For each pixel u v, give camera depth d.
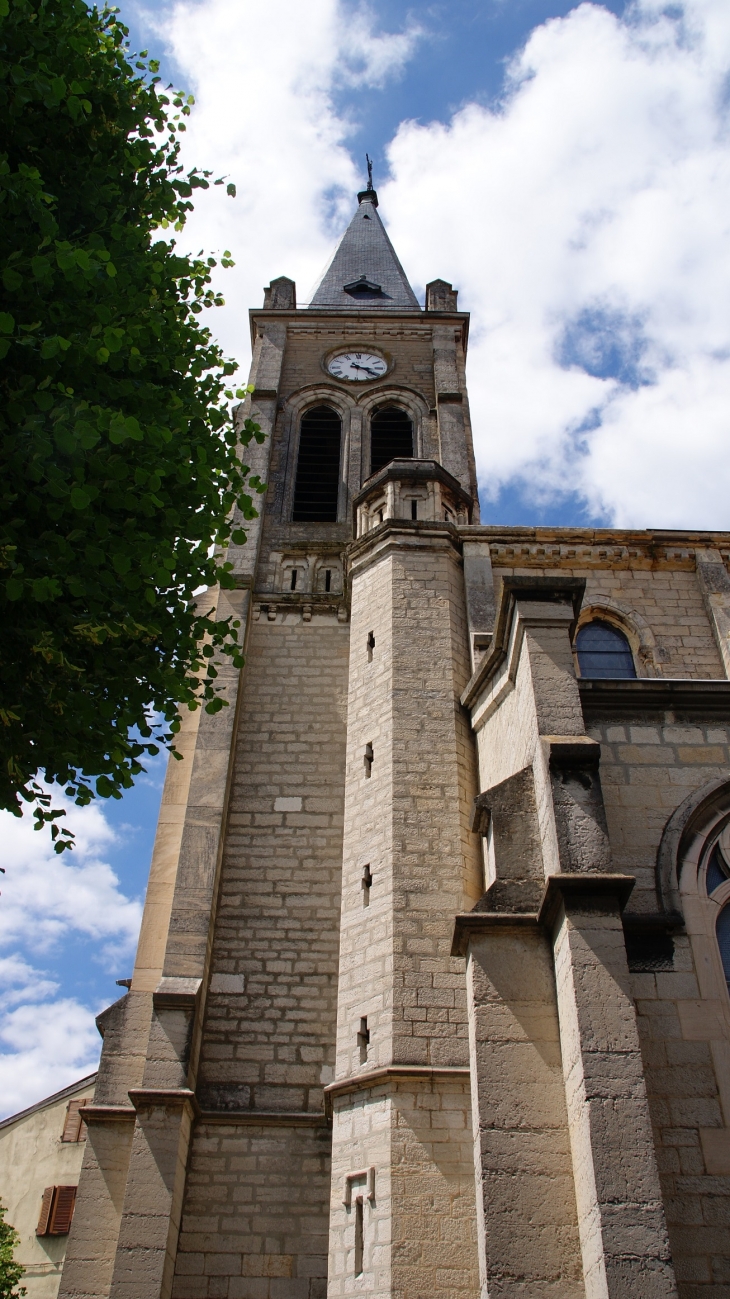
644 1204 9.36
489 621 21.45
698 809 12.44
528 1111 10.88
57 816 11.64
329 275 42.53
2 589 10.22
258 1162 16.00
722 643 22.88
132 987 17.75
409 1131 14.03
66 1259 15.02
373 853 17.52
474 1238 13.19
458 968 15.81
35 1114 28.58
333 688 22.62
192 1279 14.93
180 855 18.95
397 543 22.56
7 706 10.38
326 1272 15.14
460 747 18.58
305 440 31.64
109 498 10.98
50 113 12.55
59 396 10.55
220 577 13.00
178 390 13.45
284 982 18.08
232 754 21.06
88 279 11.02
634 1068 10.12
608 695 13.41
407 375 33.62
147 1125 15.43
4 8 10.41
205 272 15.12
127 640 12.12
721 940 11.79
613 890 11.20
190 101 14.41
